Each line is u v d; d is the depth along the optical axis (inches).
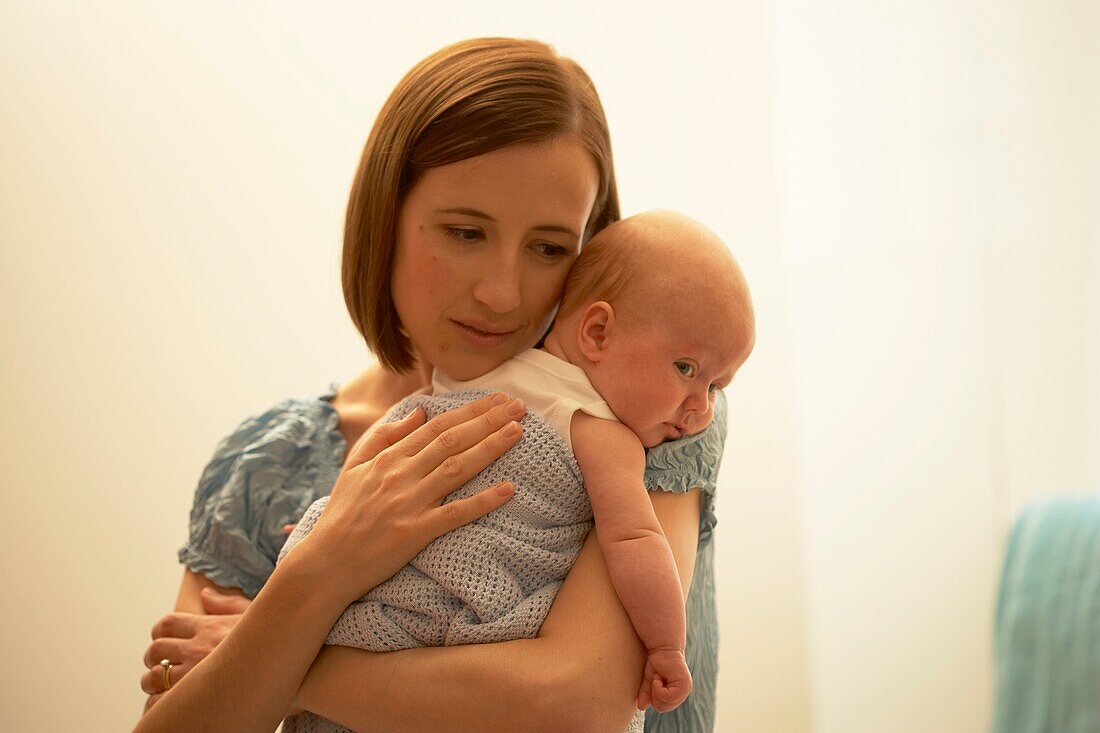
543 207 38.8
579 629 35.9
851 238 99.0
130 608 94.7
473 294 39.9
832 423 97.6
